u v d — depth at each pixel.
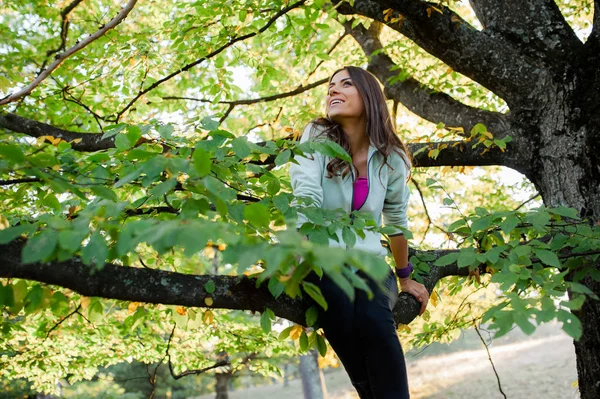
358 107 2.34
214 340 5.37
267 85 4.71
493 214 2.13
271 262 1.05
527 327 1.36
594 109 3.19
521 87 3.37
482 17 3.66
